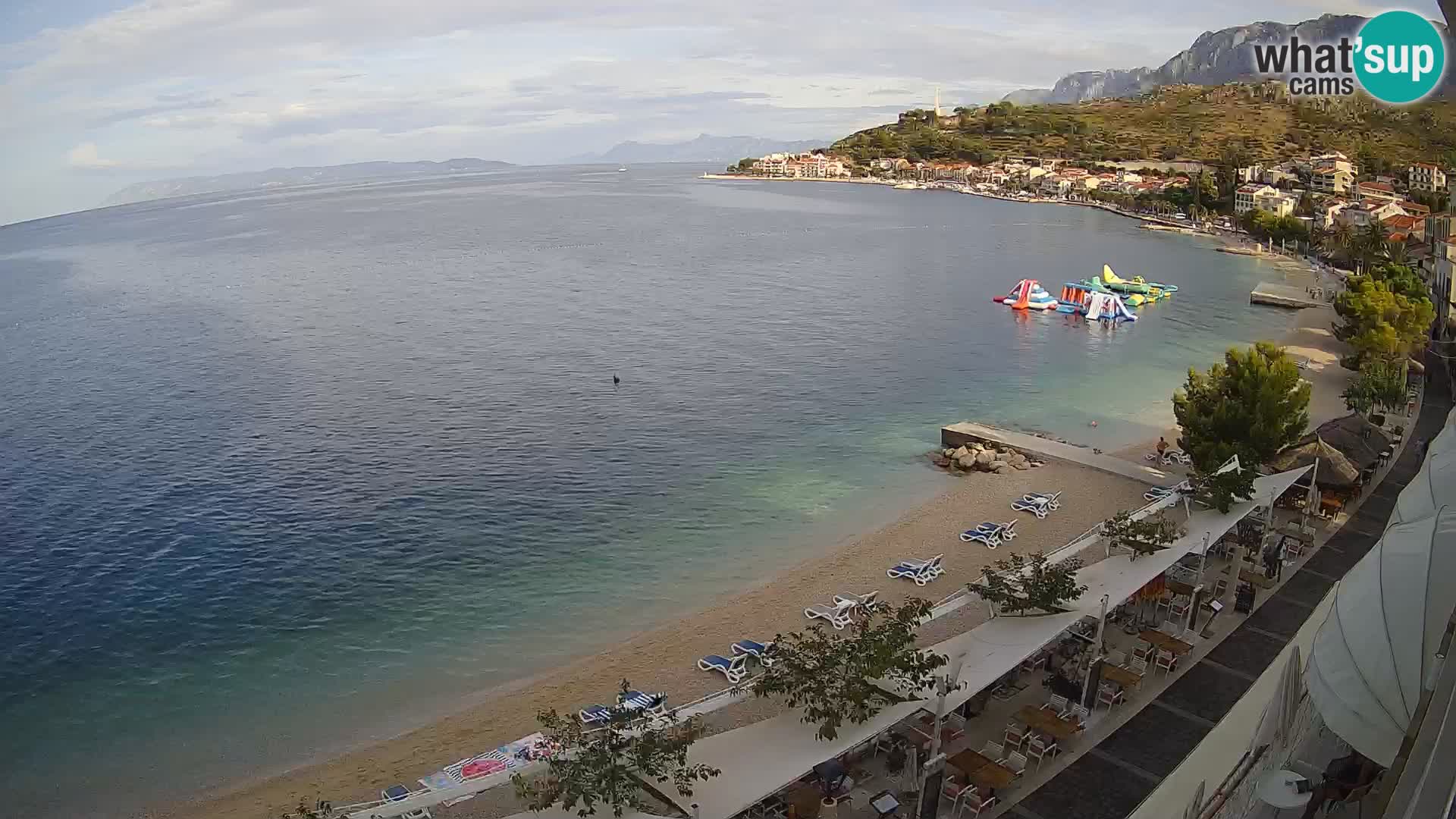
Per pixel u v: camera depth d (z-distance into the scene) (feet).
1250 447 156.76
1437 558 65.36
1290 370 169.78
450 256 654.94
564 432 246.06
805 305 437.17
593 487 205.57
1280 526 147.74
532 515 189.98
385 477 214.07
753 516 187.01
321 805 90.89
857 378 298.15
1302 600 125.39
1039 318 397.39
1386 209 610.24
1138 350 330.34
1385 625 64.95
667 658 132.36
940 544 167.12
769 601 148.77
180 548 177.47
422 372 316.19
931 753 85.30
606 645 138.51
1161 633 113.60
